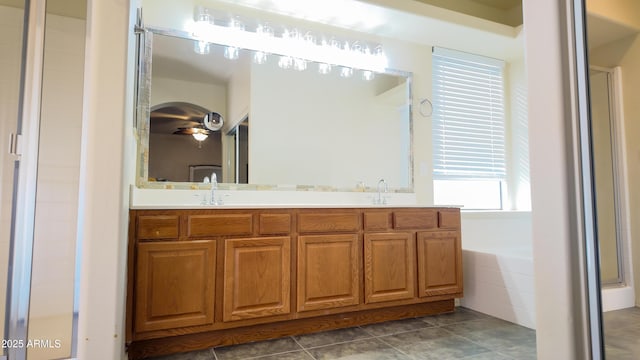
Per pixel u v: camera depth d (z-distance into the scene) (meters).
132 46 1.78
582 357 0.78
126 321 1.77
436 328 2.31
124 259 1.65
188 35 2.55
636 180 1.38
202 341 1.98
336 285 2.25
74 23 1.99
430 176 3.32
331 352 1.93
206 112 2.56
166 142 2.43
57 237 1.89
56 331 1.85
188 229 1.93
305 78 2.91
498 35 3.20
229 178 2.60
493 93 3.69
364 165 3.06
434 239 2.60
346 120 3.03
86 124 1.60
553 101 0.83
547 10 0.85
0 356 1.66
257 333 2.10
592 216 0.80
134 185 2.17
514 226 3.42
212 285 1.96
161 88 2.45
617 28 1.35
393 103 3.22
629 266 1.26
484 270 2.65
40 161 1.89
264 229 2.10
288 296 2.12
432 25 3.01
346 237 2.31
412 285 2.49
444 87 3.48
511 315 2.43
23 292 1.72
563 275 0.80
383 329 2.30
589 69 0.89
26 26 1.83
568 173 0.81
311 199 2.84
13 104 1.84
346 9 2.76
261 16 2.79
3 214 1.77
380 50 3.18
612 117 1.34
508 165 3.69
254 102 2.72
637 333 1.13
